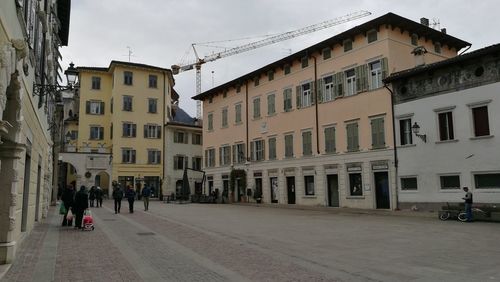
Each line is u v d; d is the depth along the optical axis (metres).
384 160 29.73
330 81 35.22
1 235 10.07
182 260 10.63
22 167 12.23
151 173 59.22
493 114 23.84
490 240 14.09
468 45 34.81
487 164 23.91
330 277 8.66
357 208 31.34
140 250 12.26
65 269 9.50
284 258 10.89
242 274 8.97
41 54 16.00
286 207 35.22
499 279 8.45
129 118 58.97
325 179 34.78
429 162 26.86
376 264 10.05
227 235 15.83
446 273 9.02
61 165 58.59
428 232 16.55
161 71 61.69
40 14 14.50
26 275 8.86
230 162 47.28
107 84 61.59
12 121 9.91
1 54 6.58
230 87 47.88
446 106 26.14
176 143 61.34
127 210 31.06
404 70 28.98
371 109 31.11
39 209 20.81
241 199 44.94
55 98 26.50
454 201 25.30
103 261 10.49
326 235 15.81
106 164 56.66
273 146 40.78
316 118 35.91
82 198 18.12
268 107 41.84
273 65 40.28
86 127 59.81
